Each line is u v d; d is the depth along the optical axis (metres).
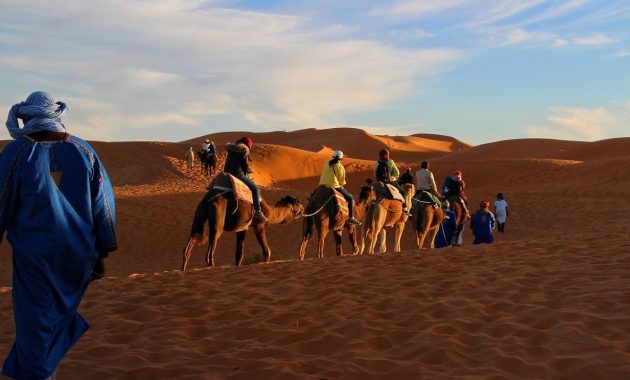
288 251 25.52
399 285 9.39
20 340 4.62
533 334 6.85
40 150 4.79
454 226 18.86
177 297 8.84
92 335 7.21
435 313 7.88
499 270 10.41
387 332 7.07
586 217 32.00
